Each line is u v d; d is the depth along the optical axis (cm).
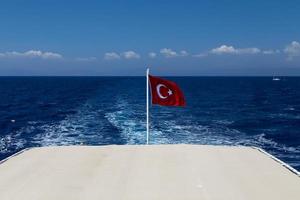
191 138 2550
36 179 823
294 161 2012
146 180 810
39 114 4016
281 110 4656
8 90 9412
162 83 1241
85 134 2673
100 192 734
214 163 952
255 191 737
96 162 968
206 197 705
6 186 779
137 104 5025
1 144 2380
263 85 13688
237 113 4222
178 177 832
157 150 1098
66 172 877
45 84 14012
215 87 11544
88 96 6794
